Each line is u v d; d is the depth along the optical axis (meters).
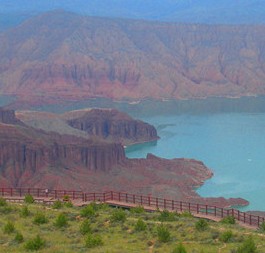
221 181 175.00
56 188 161.62
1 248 41.19
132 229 48.06
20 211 53.81
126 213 57.53
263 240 45.66
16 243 43.00
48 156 177.62
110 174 181.12
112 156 189.12
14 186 164.38
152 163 194.88
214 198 149.38
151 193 154.75
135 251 41.06
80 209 59.41
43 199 73.75
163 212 56.78
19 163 173.88
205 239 45.41
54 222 49.62
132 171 184.62
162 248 42.41
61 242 43.38
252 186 167.75
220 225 55.34
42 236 44.91
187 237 46.06
